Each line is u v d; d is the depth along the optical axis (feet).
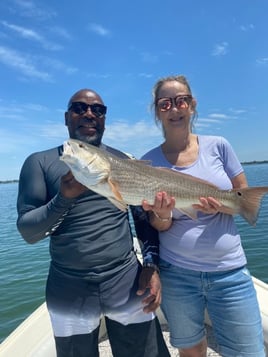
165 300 3.14
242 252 3.08
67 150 2.62
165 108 3.19
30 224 2.76
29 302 9.00
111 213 3.00
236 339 2.92
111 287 2.93
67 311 2.89
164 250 3.15
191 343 3.07
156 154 3.34
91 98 3.26
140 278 3.05
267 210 20.17
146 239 3.18
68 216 2.89
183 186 3.01
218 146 3.22
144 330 3.01
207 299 3.04
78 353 2.90
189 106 3.25
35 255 14.24
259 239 13.32
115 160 2.85
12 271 11.91
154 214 3.05
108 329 3.08
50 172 3.02
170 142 3.26
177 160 3.22
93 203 2.93
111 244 2.94
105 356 4.08
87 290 2.89
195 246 2.97
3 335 7.35
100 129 3.34
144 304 2.97
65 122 3.47
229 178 3.22
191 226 3.02
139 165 2.97
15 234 20.38
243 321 2.89
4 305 8.91
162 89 3.25
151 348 3.02
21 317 8.19
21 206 2.97
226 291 2.93
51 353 3.55
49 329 3.85
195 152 3.22
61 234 2.91
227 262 2.94
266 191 3.01
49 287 2.99
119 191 2.84
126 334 3.00
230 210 3.05
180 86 3.21
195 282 3.00
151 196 2.95
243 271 2.98
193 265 2.99
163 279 3.14
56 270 2.98
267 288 4.44
